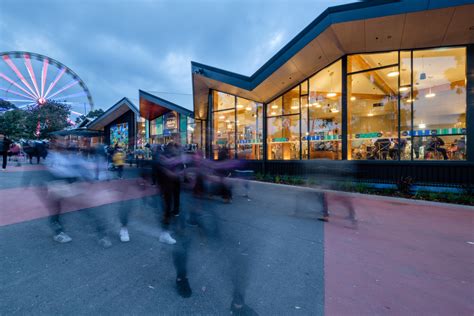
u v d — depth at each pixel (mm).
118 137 27719
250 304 2342
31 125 31797
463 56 8305
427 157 8680
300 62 9844
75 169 4012
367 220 5137
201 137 13203
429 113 8695
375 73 9516
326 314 2211
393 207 6258
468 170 7734
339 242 3924
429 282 2791
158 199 6652
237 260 3240
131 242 3764
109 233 4141
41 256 3254
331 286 2674
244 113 13391
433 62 8703
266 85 10875
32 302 2305
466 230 4547
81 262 3105
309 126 11172
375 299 2449
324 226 4691
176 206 4668
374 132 9547
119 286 2598
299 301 2402
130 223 4668
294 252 3527
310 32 8711
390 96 9289
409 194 7582
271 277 2844
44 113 32719
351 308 2301
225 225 4637
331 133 10461
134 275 2820
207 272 2930
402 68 9070
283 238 4055
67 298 2377
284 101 12047
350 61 9797
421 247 3764
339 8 7844
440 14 7117
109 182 9469
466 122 8023
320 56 9695
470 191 7098
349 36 8500
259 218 5137
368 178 9062
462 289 2658
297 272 2969
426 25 7633
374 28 8008
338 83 10188
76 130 17438
